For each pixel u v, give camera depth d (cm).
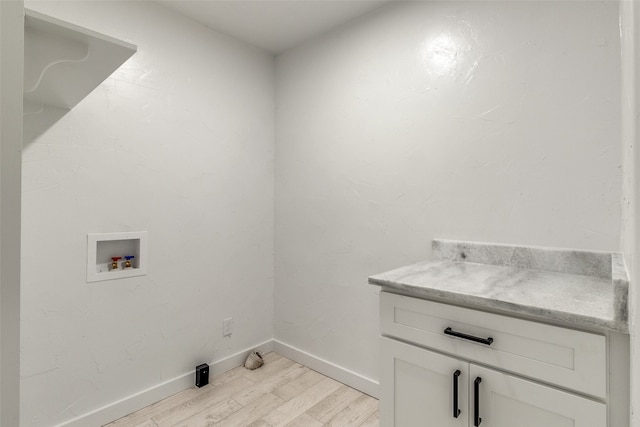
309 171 222
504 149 144
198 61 202
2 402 47
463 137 156
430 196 167
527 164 138
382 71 186
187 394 190
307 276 223
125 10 171
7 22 49
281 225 240
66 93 129
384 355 122
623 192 106
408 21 176
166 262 188
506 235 144
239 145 223
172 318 191
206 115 205
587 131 125
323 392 193
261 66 237
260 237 237
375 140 188
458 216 158
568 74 129
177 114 192
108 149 166
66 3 152
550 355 89
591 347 83
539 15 135
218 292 213
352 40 200
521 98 140
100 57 96
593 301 93
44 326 148
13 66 49
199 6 187
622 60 107
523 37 139
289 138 235
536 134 136
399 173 178
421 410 113
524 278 121
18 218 49
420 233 170
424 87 169
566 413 86
